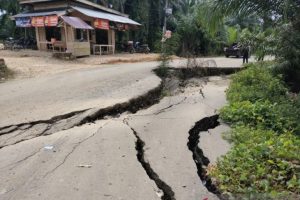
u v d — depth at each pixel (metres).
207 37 24.42
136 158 4.25
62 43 16.92
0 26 26.00
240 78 9.36
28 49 19.38
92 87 8.64
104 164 4.05
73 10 17.28
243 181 3.49
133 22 22.05
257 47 8.30
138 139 5.02
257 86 8.28
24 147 4.64
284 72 8.61
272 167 3.75
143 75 10.71
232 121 5.90
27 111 6.33
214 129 5.50
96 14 18.53
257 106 6.12
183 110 6.79
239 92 7.91
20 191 3.42
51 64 13.65
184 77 11.73
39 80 9.93
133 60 16.83
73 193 3.38
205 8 7.36
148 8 26.41
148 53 22.53
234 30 20.98
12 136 5.12
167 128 5.54
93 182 3.60
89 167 3.97
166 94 8.95
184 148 4.62
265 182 3.39
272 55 8.30
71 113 6.12
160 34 24.97
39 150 4.51
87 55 17.00
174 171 3.90
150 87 8.62
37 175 3.77
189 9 28.77
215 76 12.44
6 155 4.35
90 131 5.33
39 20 17.55
